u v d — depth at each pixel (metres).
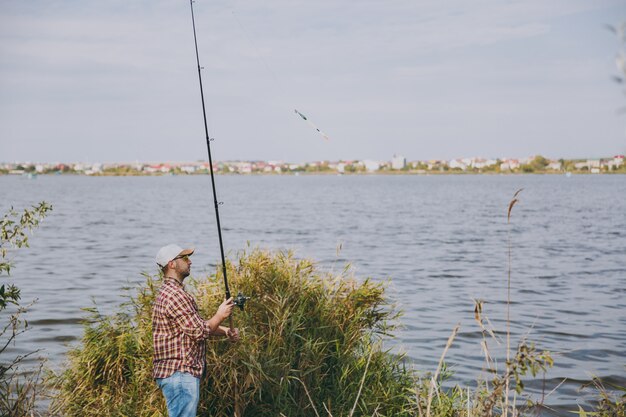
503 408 3.97
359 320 5.95
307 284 5.98
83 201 76.25
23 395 5.22
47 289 15.92
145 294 5.73
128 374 5.44
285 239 30.89
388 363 5.98
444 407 5.47
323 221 44.38
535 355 3.73
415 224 42.19
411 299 15.05
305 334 5.60
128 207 63.66
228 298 4.89
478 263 22.58
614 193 112.38
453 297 15.47
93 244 28.31
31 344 9.86
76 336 10.49
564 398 7.89
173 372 4.48
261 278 5.88
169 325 4.50
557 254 25.64
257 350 5.27
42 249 25.98
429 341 10.65
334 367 5.62
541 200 83.81
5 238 5.08
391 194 106.31
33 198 81.62
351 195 101.69
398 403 5.54
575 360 9.76
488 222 44.75
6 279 17.72
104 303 13.77
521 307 14.25
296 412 5.19
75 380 5.57
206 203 73.31
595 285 17.66
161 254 4.62
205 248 26.69
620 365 9.51
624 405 4.77
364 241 30.33
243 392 5.09
